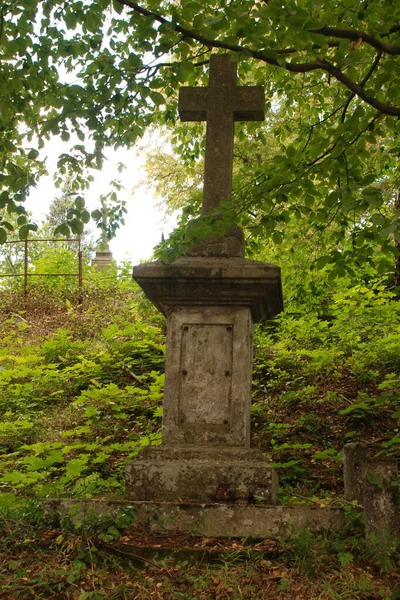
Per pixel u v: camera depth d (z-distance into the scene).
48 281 17.05
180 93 6.45
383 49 6.07
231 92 6.39
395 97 7.04
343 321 11.83
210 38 6.39
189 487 5.32
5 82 7.25
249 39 5.79
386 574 4.26
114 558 4.61
